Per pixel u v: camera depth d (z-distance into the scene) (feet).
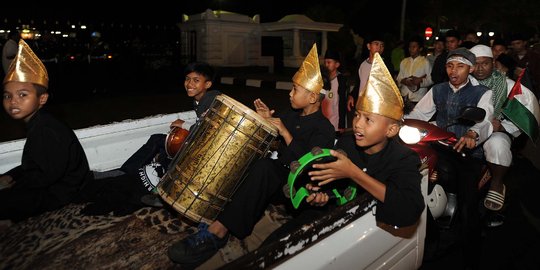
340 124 17.16
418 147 9.97
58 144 8.68
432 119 13.42
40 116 8.73
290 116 9.64
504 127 12.00
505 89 12.09
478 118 9.57
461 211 10.68
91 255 7.45
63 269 7.11
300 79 8.91
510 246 12.27
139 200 8.98
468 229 10.66
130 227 8.25
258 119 7.20
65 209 9.01
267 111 8.85
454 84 11.22
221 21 56.49
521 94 11.74
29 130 8.71
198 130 7.49
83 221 8.54
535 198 15.05
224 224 7.32
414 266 8.61
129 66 47.34
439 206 10.21
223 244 7.50
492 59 12.10
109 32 54.85
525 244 12.35
